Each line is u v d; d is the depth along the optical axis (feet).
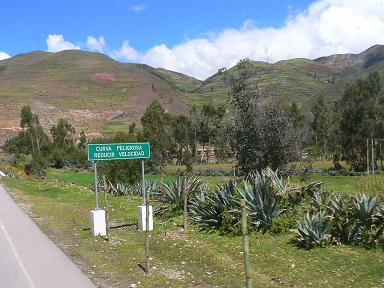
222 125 84.07
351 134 196.65
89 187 102.37
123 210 61.52
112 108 581.94
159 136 194.39
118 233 46.55
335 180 138.31
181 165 195.42
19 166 184.75
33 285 28.86
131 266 33.22
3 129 396.16
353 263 31.73
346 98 235.61
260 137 78.07
